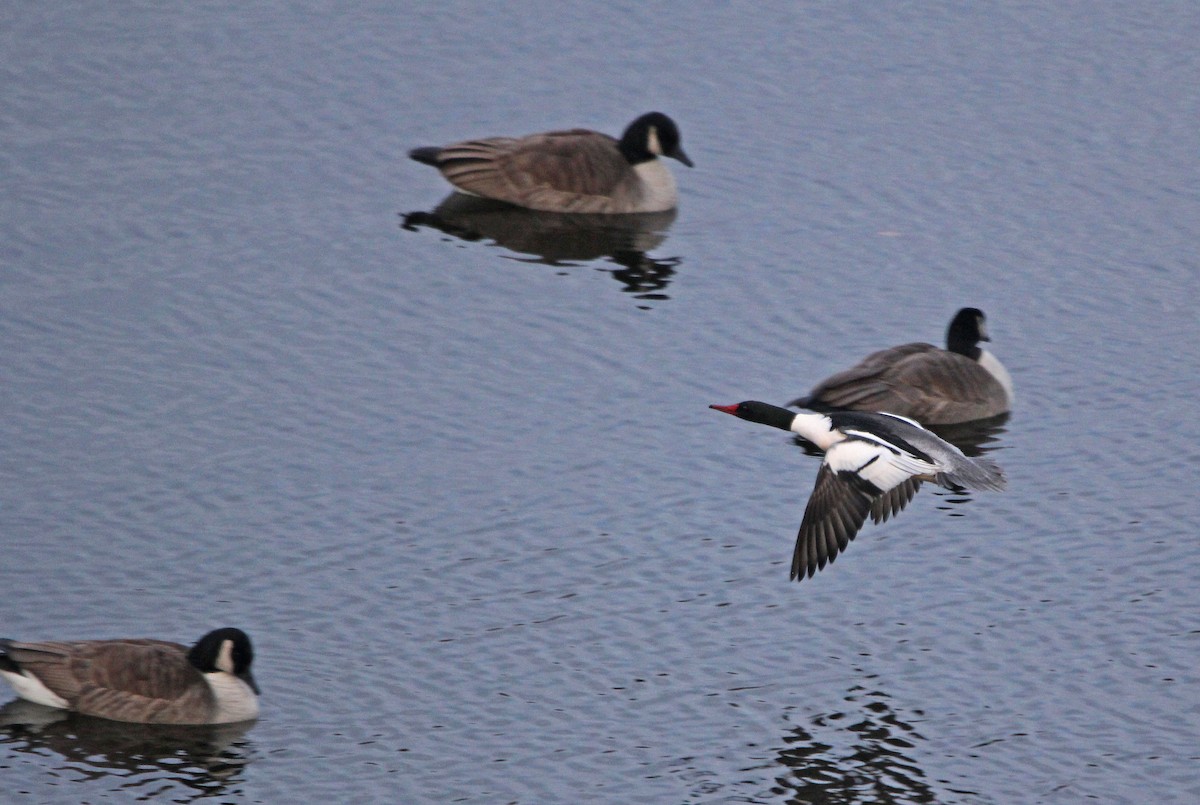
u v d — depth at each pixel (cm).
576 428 2259
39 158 2908
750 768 1677
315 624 1872
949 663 1844
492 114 3127
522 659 1827
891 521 2120
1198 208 2866
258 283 2609
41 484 2097
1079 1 3547
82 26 3341
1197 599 1955
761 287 2655
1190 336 2528
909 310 2580
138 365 2372
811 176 2966
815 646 1867
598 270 2723
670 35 3394
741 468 2186
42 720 1753
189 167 2920
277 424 2247
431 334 2495
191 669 1752
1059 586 1980
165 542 1997
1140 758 1705
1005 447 2281
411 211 2894
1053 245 2766
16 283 2559
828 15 3481
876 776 1669
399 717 1738
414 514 2064
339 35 3362
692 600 1931
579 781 1652
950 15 3488
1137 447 2267
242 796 1625
